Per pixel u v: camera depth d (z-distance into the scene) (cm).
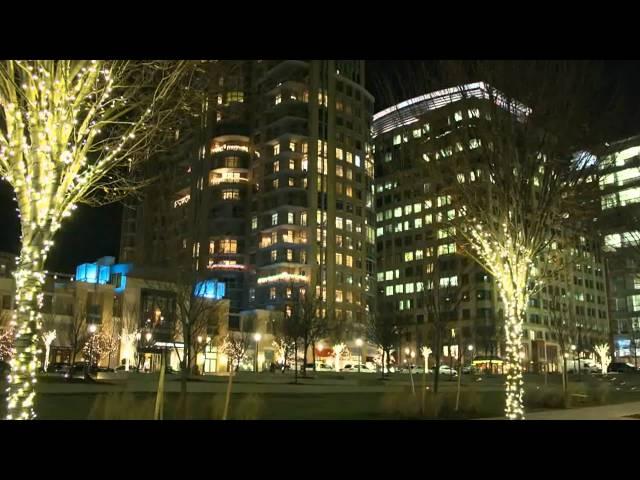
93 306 6216
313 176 10800
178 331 3681
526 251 1325
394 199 12562
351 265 11056
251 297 10575
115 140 831
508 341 1346
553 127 1267
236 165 11231
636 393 3491
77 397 2511
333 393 3319
